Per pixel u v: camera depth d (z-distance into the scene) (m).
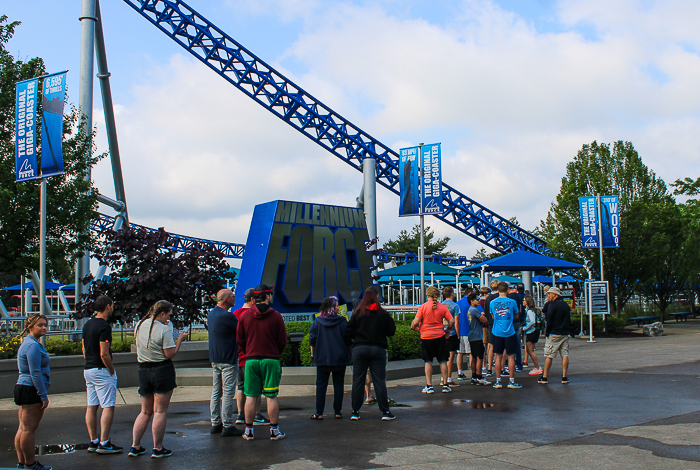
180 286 14.16
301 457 6.82
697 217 43.59
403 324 16.25
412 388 12.54
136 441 7.07
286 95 44.19
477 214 50.97
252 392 7.92
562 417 8.83
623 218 32.03
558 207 34.75
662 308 38.41
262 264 15.79
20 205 17.16
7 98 17.81
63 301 40.12
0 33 18.72
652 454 6.58
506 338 12.12
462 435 7.79
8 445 7.86
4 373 12.20
